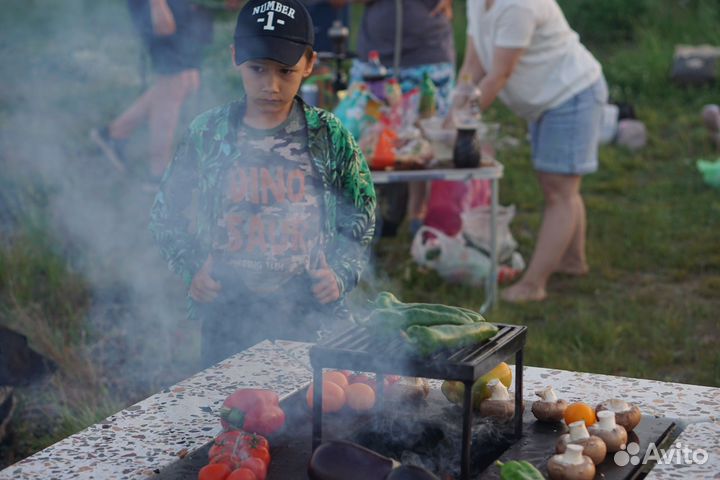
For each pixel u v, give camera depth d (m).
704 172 7.59
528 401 2.69
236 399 2.40
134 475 2.27
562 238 5.43
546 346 4.68
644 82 10.08
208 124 2.79
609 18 12.08
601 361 4.55
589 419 2.40
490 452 2.37
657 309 5.31
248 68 2.62
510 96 5.27
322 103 6.22
